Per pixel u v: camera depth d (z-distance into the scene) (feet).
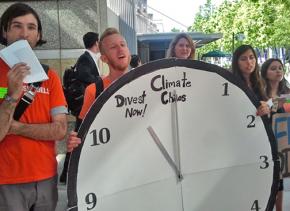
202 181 8.88
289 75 65.67
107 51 9.77
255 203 9.25
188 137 8.73
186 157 8.75
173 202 8.71
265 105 9.14
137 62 27.32
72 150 7.84
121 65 9.77
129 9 43.16
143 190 8.47
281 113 12.92
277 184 9.41
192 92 8.66
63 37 26.30
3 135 8.20
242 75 13.23
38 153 8.77
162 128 8.54
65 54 26.32
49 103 8.96
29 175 8.68
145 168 8.46
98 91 9.77
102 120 8.02
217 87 8.83
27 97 8.55
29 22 8.87
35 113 8.75
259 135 9.21
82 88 18.93
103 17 27.30
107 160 8.14
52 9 26.18
